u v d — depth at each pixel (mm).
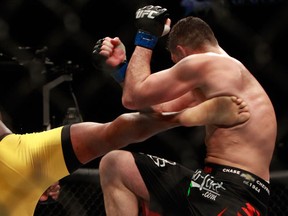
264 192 2869
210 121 2820
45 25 5340
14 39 5262
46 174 2621
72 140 2635
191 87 2824
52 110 5051
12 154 2576
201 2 5523
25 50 5020
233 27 5598
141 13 2855
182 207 2943
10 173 2555
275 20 5590
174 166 3057
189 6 5508
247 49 5660
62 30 5375
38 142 2613
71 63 5027
